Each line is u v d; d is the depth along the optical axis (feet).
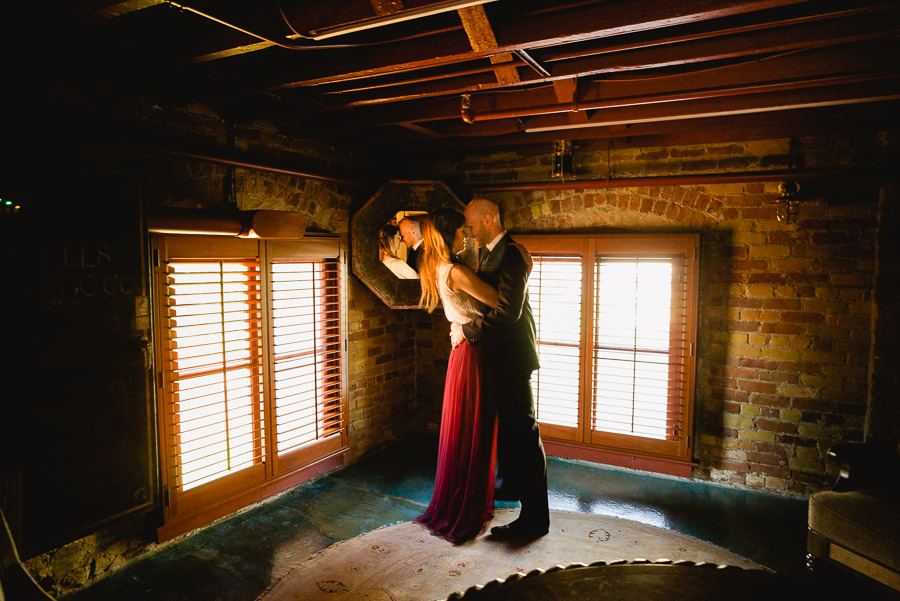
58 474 7.25
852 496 8.15
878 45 6.77
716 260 12.10
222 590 8.28
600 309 13.08
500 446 9.73
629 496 11.74
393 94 8.62
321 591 8.04
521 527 9.64
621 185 12.39
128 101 8.46
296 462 11.97
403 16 5.25
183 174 9.34
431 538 9.57
